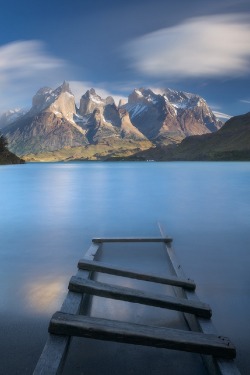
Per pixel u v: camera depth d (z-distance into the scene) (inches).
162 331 195.6
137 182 2025.1
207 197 1186.6
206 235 557.3
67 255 438.9
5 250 465.4
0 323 243.1
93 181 2161.7
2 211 860.6
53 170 4352.9
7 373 185.9
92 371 187.0
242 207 918.4
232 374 170.9
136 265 398.0
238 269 376.8
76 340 214.1
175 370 189.0
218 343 187.9
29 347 210.5
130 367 190.9
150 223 684.1
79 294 259.6
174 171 3639.3
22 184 1923.0
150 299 250.8
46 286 322.0
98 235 571.8
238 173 3105.3
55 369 166.2
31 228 629.9
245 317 256.5
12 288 316.5
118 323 200.8
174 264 377.1
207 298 295.6
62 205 984.3
